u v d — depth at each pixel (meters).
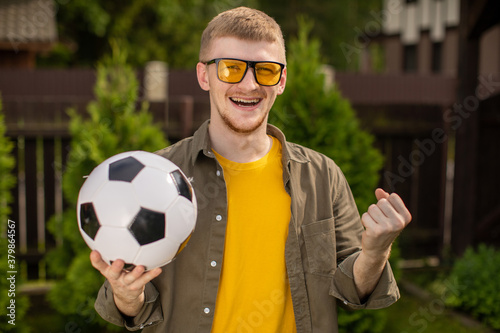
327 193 1.73
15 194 5.33
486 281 4.60
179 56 19.44
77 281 3.93
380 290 1.58
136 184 1.38
